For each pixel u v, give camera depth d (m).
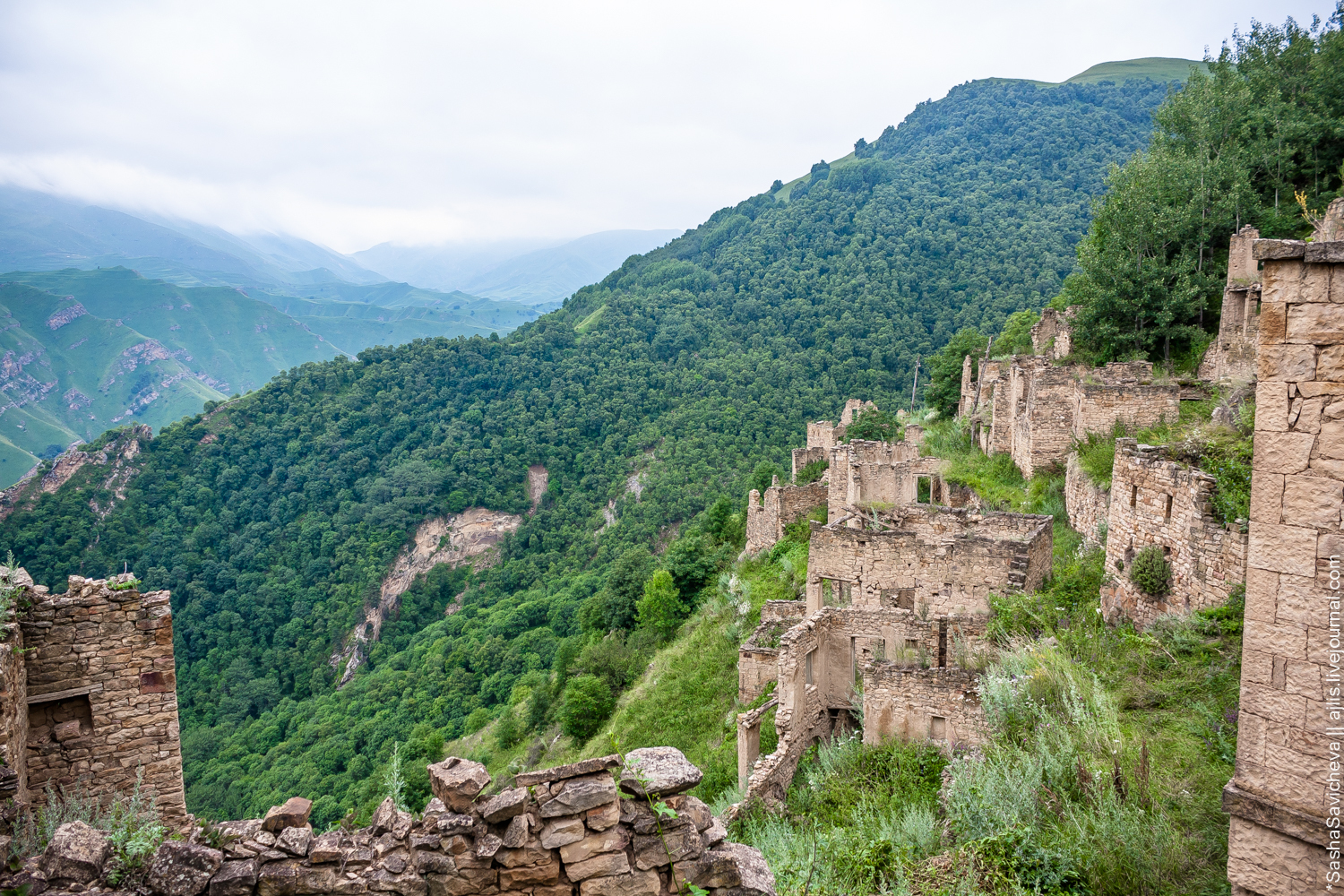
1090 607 19.00
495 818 6.75
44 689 11.04
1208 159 35.78
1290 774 7.77
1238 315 26.95
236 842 6.70
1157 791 10.71
